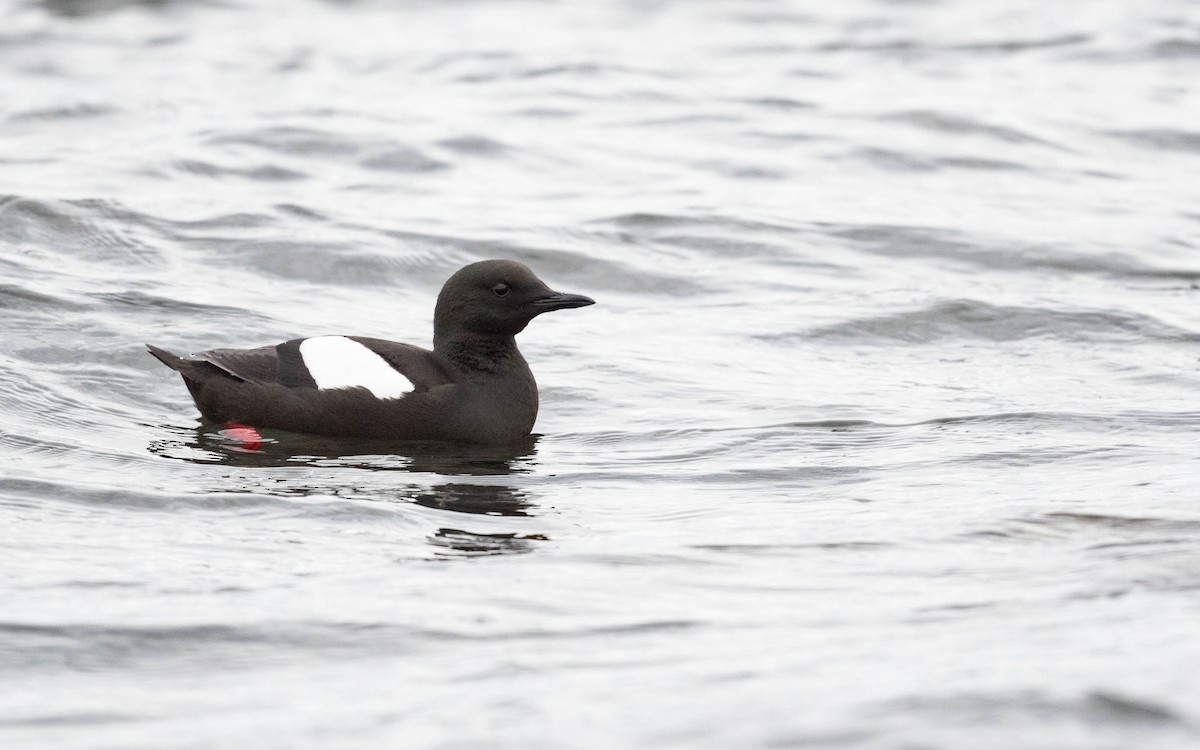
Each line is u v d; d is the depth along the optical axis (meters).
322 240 18.77
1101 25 34.03
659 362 15.40
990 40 33.00
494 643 7.70
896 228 20.62
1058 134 25.88
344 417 12.95
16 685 7.16
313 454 12.41
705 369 15.22
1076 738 6.14
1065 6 36.25
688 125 25.98
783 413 13.72
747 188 22.55
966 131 25.86
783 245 19.92
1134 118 26.83
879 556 9.29
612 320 17.05
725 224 20.59
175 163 22.20
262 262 18.12
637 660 7.35
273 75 29.38
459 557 9.42
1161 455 12.01
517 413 13.19
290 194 21.12
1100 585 8.41
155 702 6.94
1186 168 24.23
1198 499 10.41
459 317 13.30
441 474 11.86
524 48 31.92
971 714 6.36
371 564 9.21
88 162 22.11
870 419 13.44
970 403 14.02
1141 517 9.92
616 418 13.72
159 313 15.91
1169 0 36.50
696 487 11.48
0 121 24.92
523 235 19.59
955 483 11.30
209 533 9.84
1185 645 7.21
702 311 17.45
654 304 17.81
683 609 8.24
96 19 34.09
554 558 9.37
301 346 13.43
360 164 22.92
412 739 6.34
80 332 15.11
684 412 13.83
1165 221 21.28
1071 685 6.66
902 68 30.56
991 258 19.58
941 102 27.55
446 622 8.02
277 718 6.68
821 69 30.39
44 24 33.38
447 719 6.57
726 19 35.38
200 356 13.28
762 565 9.16
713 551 9.52
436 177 22.48
